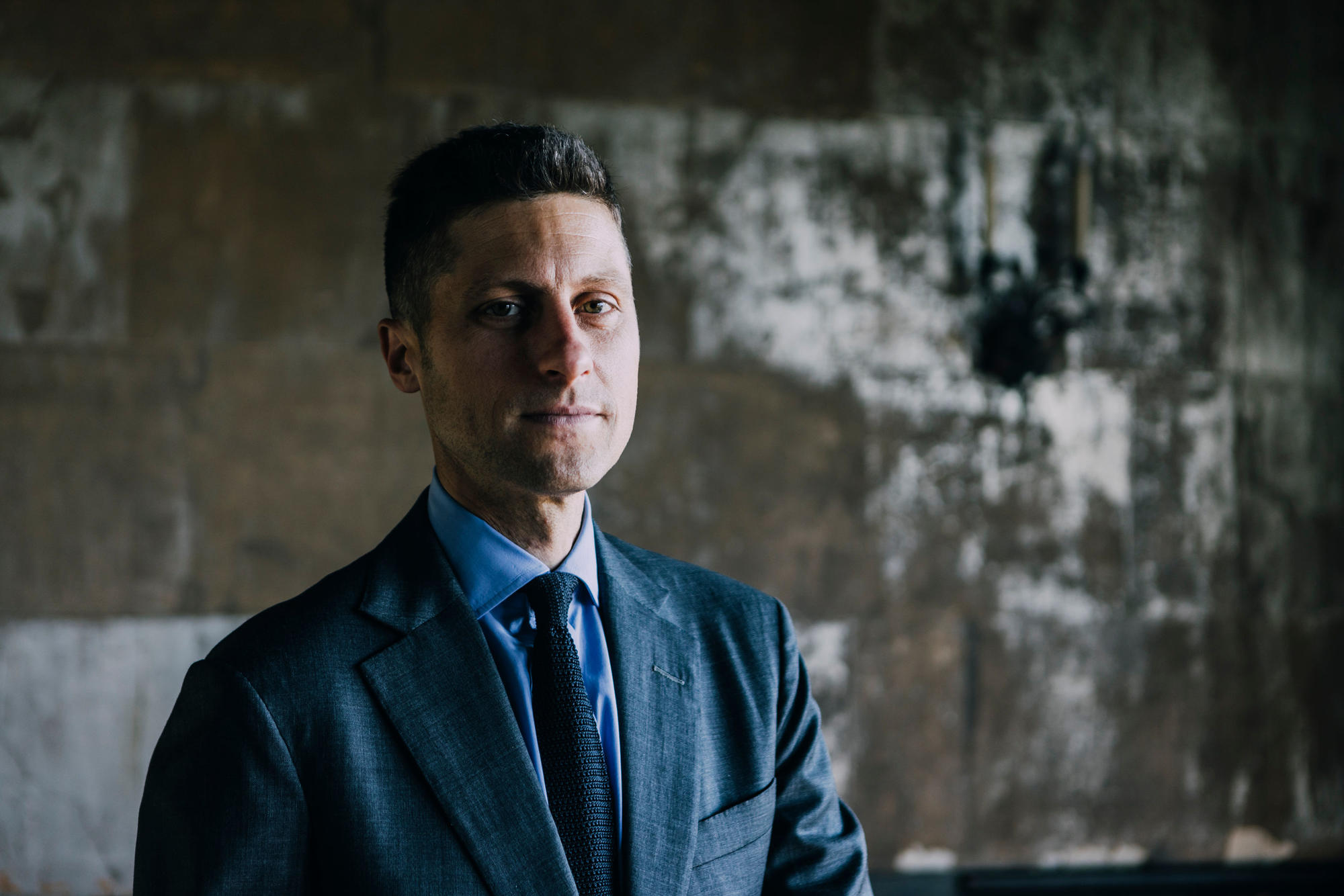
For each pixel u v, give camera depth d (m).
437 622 0.97
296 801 0.88
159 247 2.87
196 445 2.88
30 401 2.81
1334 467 3.34
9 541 2.79
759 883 1.04
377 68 2.97
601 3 3.08
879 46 3.19
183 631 2.86
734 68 3.13
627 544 1.20
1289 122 3.36
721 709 1.08
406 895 0.87
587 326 0.96
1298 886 3.25
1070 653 3.22
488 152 0.96
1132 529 3.25
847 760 3.12
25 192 2.81
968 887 3.14
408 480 2.97
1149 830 3.22
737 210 3.12
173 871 0.87
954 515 3.19
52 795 2.78
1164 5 3.31
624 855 0.95
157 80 2.87
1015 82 3.25
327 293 2.94
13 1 2.81
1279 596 3.30
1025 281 3.22
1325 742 3.30
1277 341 3.34
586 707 0.97
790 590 3.11
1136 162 3.30
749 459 3.11
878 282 3.18
